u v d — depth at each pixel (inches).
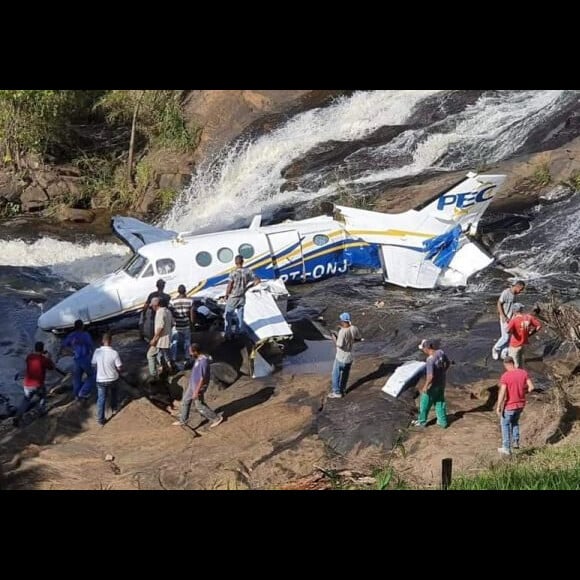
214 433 816.9
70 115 1785.2
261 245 1111.6
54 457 787.4
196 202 1588.3
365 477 695.7
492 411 818.2
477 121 1567.4
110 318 1059.9
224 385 912.9
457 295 1116.5
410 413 804.6
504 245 1230.3
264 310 972.6
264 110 1752.0
